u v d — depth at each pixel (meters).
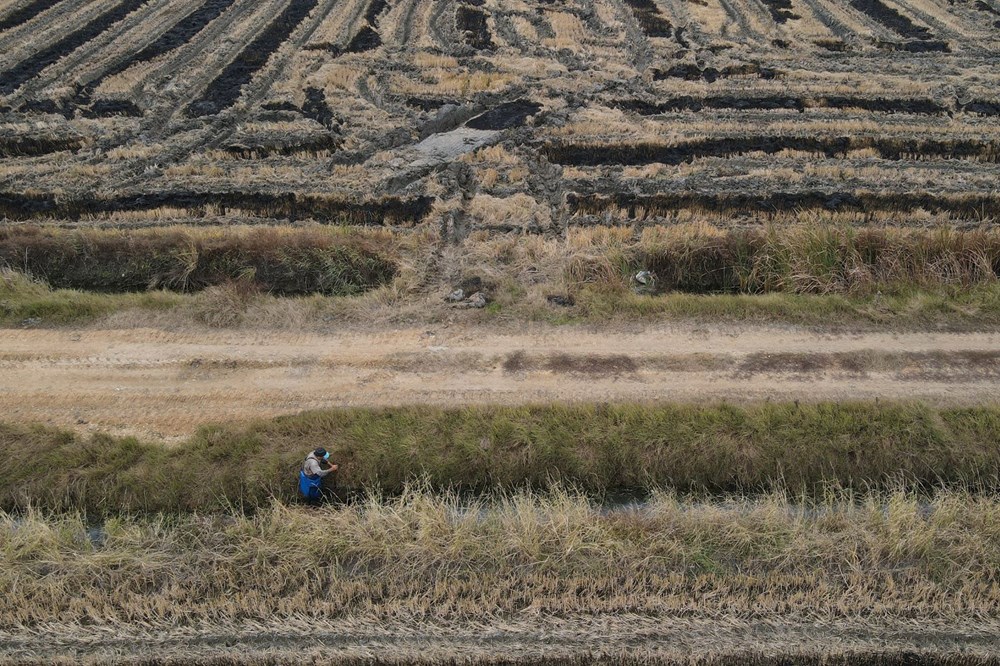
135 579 9.79
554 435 11.43
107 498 10.81
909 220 16.97
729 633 9.31
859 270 14.71
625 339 13.56
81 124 21.42
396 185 18.69
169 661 9.10
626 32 27.73
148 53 25.77
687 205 17.66
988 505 10.51
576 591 9.75
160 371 12.91
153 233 16.31
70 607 9.51
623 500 11.21
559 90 23.25
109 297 14.68
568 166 19.38
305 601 9.59
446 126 21.61
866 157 19.75
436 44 26.42
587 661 9.11
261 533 10.28
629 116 21.95
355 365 13.05
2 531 10.22
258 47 26.22
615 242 16.20
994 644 9.17
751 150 20.06
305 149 20.38
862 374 12.65
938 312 13.97
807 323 13.86
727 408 11.73
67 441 11.38
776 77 24.22
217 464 11.05
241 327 13.98
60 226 17.06
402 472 11.19
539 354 13.23
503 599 9.61
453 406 12.08
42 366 12.95
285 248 15.75
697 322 13.94
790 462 11.22
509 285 14.88
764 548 10.13
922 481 11.15
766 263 15.34
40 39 26.66
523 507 10.47
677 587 9.74
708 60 25.41
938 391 12.24
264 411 12.08
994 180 18.28
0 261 15.57
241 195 18.08
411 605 9.53
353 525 10.40
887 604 9.53
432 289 15.03
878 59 25.61
